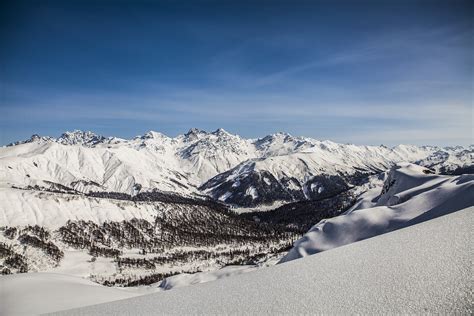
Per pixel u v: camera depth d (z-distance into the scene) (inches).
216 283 488.7
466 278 310.2
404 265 390.6
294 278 430.3
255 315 321.7
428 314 259.0
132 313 387.2
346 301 316.8
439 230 533.0
